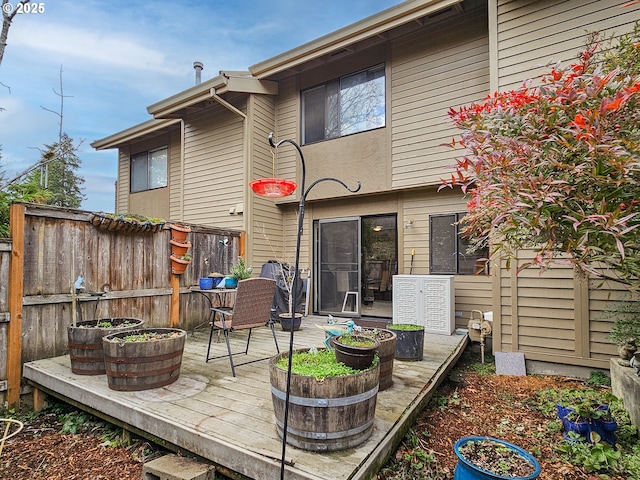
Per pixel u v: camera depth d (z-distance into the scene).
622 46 2.77
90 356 3.14
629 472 2.22
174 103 6.95
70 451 2.60
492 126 2.32
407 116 5.68
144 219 4.48
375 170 5.93
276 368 2.11
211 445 2.09
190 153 7.49
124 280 4.32
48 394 3.31
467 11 5.26
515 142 1.99
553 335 3.99
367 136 6.03
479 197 2.02
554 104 2.03
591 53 2.26
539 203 1.83
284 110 6.95
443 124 5.39
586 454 2.35
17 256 3.33
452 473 2.23
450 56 5.38
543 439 2.64
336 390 1.95
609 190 1.86
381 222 6.15
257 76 6.54
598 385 3.59
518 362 4.05
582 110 1.88
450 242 5.44
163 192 8.71
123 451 2.56
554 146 1.98
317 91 6.62
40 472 2.35
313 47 5.89
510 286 4.22
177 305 4.98
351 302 6.29
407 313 5.23
